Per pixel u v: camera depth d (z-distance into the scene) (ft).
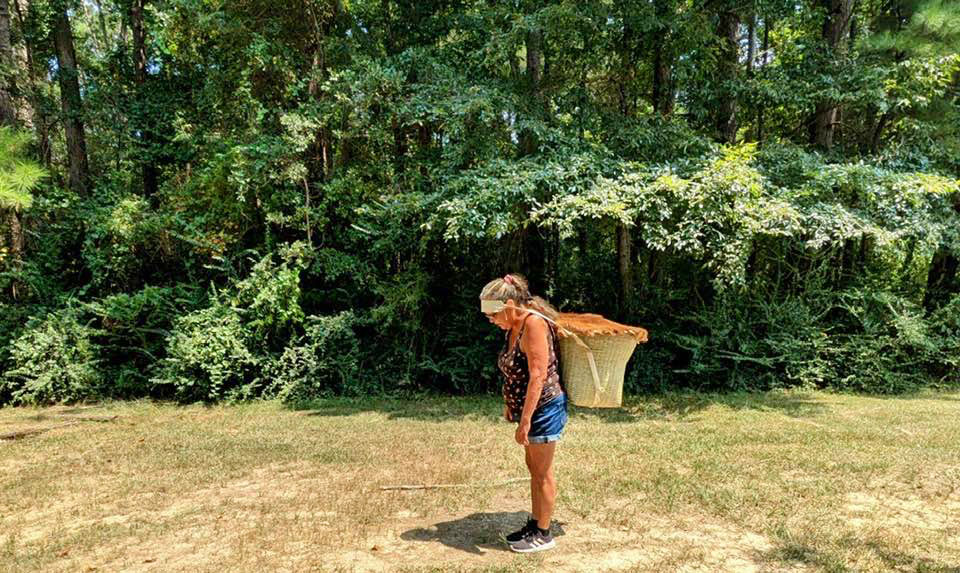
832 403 28.25
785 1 33.81
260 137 31.32
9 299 32.12
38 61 44.75
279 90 35.22
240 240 32.37
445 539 11.93
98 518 13.73
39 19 39.99
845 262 35.96
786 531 12.01
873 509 13.42
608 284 34.68
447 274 33.63
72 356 30.01
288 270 30.58
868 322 32.37
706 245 26.55
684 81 32.45
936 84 31.65
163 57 41.01
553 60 34.73
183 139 37.40
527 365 10.92
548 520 11.34
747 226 25.13
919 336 31.37
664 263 34.86
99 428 24.20
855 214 27.71
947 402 28.60
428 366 30.94
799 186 29.07
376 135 31.53
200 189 32.89
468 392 31.63
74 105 40.68
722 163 25.70
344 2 34.55
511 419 11.37
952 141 31.65
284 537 12.05
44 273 32.42
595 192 25.63
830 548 11.26
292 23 34.83
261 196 31.53
